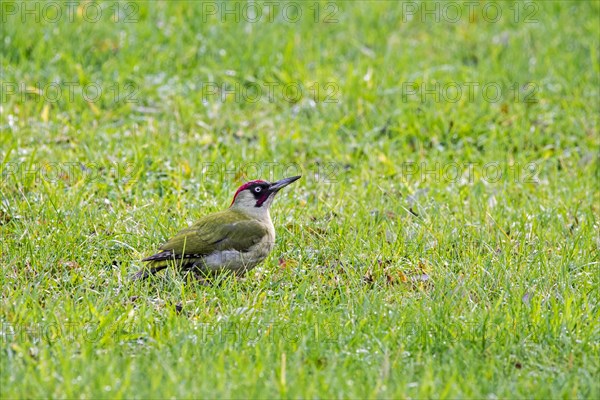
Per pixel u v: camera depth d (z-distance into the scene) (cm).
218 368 889
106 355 911
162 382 871
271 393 855
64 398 836
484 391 890
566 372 934
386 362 898
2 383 862
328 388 870
